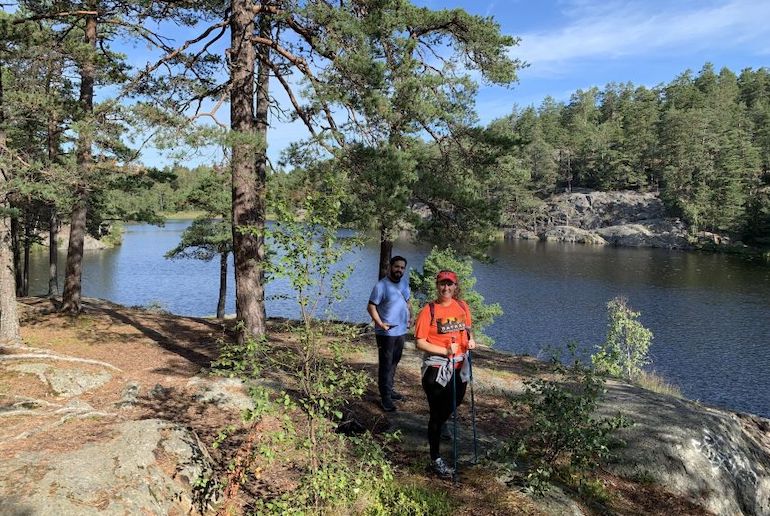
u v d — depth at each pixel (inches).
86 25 465.7
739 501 233.5
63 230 2368.4
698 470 226.2
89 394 259.3
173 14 420.5
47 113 390.3
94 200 569.0
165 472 150.0
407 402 262.2
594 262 2171.5
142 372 297.0
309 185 317.4
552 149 3695.9
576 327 1112.8
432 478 183.6
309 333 142.6
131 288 1550.2
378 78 319.3
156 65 353.7
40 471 133.1
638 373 589.9
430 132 420.2
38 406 207.3
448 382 180.2
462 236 400.8
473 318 639.1
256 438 171.5
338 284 145.9
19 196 380.5
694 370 840.3
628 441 237.6
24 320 459.2
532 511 165.8
